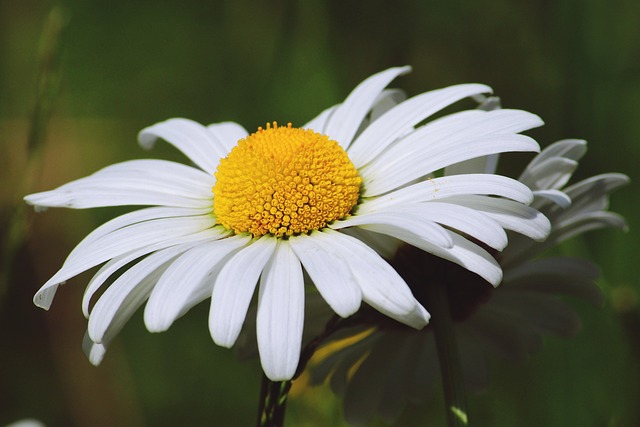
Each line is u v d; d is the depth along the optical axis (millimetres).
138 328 296
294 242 192
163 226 198
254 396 281
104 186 205
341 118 211
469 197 191
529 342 217
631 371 229
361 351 213
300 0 284
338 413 237
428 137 200
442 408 253
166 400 291
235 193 195
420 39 294
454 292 199
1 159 280
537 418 247
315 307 205
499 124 197
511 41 290
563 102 272
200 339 288
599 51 269
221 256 189
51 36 228
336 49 286
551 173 202
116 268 192
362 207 196
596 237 256
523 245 202
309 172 194
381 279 184
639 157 267
